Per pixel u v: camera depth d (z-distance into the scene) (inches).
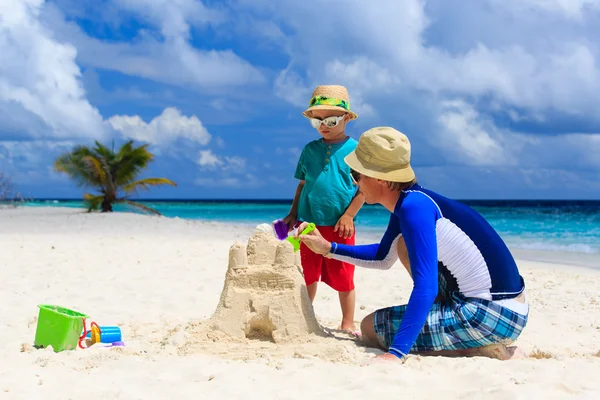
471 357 155.4
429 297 145.6
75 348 166.2
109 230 623.8
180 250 434.9
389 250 174.9
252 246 177.6
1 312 225.3
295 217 216.8
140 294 272.2
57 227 652.1
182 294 273.1
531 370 140.5
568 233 770.8
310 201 204.1
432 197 157.3
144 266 354.6
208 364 144.8
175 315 227.9
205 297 266.2
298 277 169.8
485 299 154.3
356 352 156.4
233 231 668.1
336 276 199.9
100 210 1003.9
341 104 203.2
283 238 197.9
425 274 146.6
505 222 1110.4
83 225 685.9
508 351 162.9
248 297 168.4
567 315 240.8
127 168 969.5
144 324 206.8
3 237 506.6
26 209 1107.9
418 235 148.2
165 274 328.2
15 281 294.7
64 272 323.6
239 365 143.9
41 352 158.4
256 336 169.0
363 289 298.7
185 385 129.2
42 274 316.5
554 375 135.9
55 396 123.0
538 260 463.8
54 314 167.8
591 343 191.8
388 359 145.0
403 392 124.5
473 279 154.7
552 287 316.5
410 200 153.0
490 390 122.7
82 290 278.5
